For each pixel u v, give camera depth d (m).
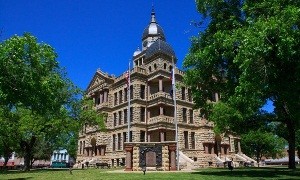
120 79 62.50
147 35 88.56
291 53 16.41
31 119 42.84
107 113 63.50
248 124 30.67
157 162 32.97
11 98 23.12
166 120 56.53
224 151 63.06
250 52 17.56
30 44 24.17
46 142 67.44
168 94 58.56
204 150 59.09
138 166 33.16
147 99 59.66
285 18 17.17
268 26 16.98
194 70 28.34
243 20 25.25
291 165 32.44
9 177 26.69
